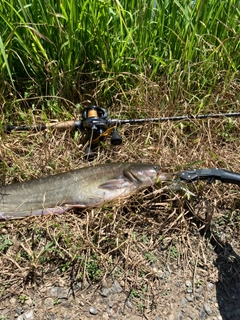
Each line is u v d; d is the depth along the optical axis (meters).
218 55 0.77
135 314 0.49
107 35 0.71
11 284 0.49
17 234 0.54
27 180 0.58
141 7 0.72
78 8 0.71
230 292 0.52
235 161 0.66
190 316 0.49
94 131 0.63
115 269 0.52
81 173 0.58
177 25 0.76
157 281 0.52
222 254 0.55
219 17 0.79
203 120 0.70
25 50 0.70
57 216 0.56
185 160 0.65
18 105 0.69
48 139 0.65
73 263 0.52
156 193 0.57
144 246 0.55
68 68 0.71
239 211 0.60
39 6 0.69
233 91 0.76
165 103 0.73
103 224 0.55
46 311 0.48
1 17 0.68
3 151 0.62
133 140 0.69
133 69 0.74
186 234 0.56
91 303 0.49
